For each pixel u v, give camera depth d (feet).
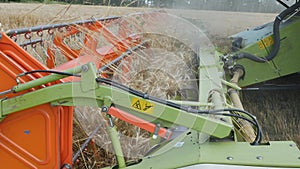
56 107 6.73
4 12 37.32
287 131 13.17
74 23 12.30
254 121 7.47
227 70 14.87
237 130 8.39
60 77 6.47
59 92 6.53
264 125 13.73
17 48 6.96
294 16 15.35
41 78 6.56
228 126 6.82
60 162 7.17
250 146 6.72
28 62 6.98
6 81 6.96
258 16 27.02
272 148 6.63
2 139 7.06
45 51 11.92
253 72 15.14
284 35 14.99
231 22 21.85
